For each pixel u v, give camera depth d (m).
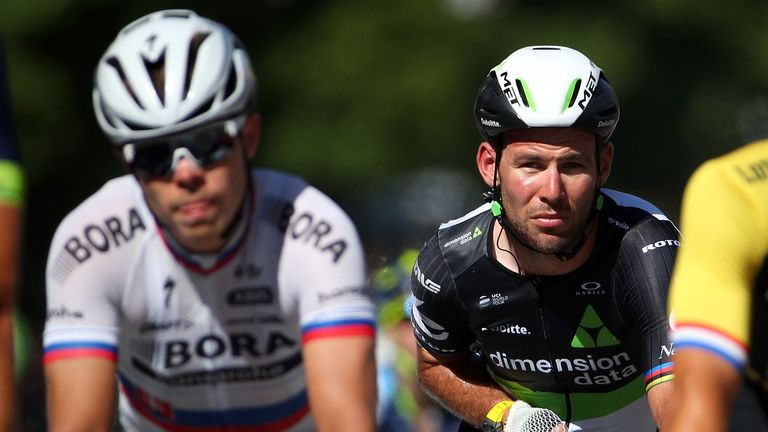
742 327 8.44
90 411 10.39
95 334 10.57
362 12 76.62
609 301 11.88
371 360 10.50
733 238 8.53
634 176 82.94
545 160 11.34
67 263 10.67
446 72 75.12
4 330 9.56
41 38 67.25
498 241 12.12
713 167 8.84
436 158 75.25
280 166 73.94
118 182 11.05
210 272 10.76
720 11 82.25
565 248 11.47
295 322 10.93
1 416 9.47
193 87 10.11
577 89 11.35
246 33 76.62
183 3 71.81
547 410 12.27
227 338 10.97
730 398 8.41
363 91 75.00
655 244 11.63
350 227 10.82
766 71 83.50
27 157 66.12
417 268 12.59
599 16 78.56
